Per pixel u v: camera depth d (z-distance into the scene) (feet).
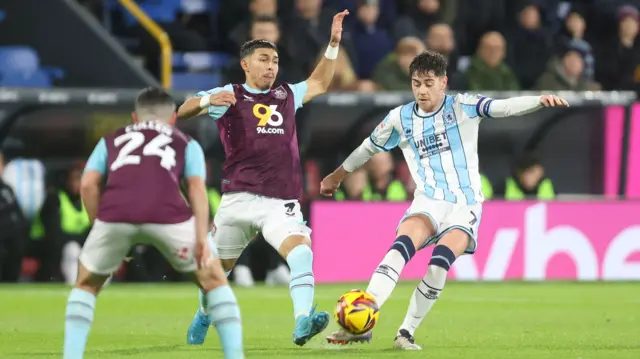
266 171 94.68
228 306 72.23
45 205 168.86
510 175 184.34
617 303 144.25
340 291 160.56
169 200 71.05
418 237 89.61
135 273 173.78
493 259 180.86
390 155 179.93
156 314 127.75
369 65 201.98
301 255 89.56
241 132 95.09
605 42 225.97
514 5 219.82
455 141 92.79
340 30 99.40
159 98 74.79
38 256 169.78
